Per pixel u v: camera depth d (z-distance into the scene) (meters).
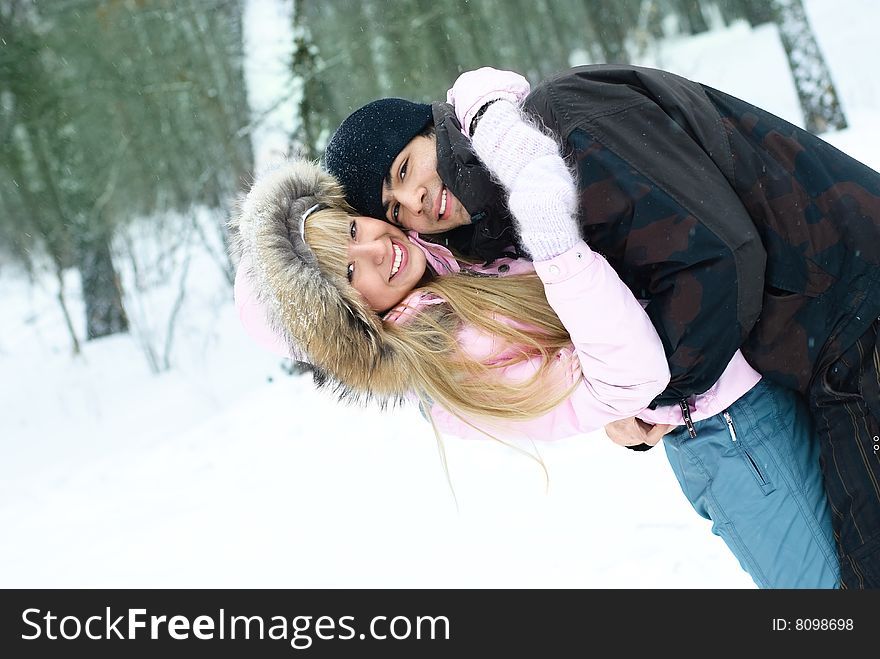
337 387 3.07
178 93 13.80
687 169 2.56
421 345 2.90
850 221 2.57
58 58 13.73
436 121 2.83
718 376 2.69
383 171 2.96
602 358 2.64
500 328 2.91
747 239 2.50
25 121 13.52
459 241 3.04
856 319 2.59
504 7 22.55
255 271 2.95
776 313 2.63
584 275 2.56
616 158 2.58
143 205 16.64
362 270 2.93
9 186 16.58
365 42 13.20
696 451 2.93
